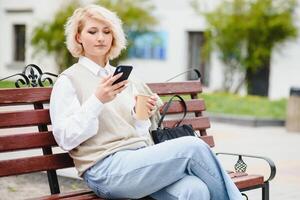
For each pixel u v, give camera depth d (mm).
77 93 4211
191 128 4664
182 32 20281
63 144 4078
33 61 20797
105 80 4016
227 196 4086
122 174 4016
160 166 3963
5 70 24438
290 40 17453
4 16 24578
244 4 17453
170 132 4547
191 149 3980
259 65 17578
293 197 6785
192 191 3969
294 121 12875
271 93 18125
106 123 4195
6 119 4145
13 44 24500
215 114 14406
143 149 4055
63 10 19078
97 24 4312
